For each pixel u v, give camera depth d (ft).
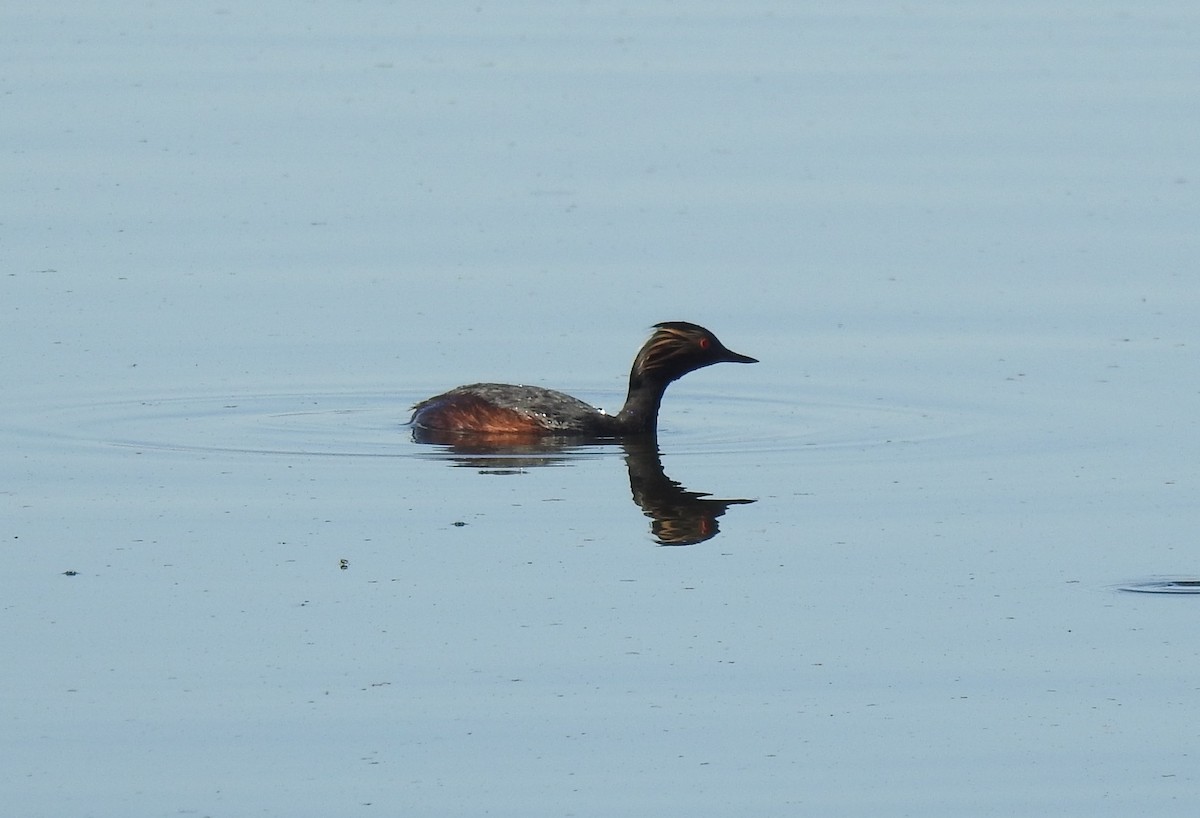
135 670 78.74
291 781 69.31
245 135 189.57
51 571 90.63
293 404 123.54
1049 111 199.31
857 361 132.57
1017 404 122.01
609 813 67.21
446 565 91.66
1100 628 83.87
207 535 95.96
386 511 100.32
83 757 71.10
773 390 127.85
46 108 196.65
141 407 121.29
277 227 162.61
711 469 109.60
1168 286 146.92
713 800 68.23
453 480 106.73
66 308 141.79
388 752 71.67
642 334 138.82
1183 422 116.78
